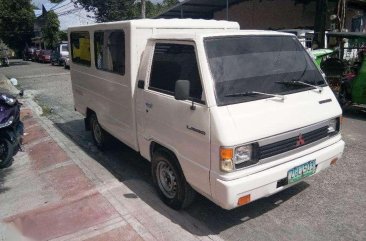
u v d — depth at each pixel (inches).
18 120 260.4
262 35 163.3
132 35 182.5
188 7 752.3
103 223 161.0
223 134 129.6
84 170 226.4
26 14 1585.9
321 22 489.1
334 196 177.6
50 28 1683.1
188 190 160.4
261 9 714.8
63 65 1125.7
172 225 156.8
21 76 870.4
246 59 151.6
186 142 148.0
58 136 308.2
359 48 405.1
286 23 679.1
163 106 161.5
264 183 136.7
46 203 189.3
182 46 155.4
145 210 170.2
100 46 226.8
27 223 170.1
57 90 597.0
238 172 132.0
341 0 518.0
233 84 142.3
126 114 200.1
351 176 199.5
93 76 244.5
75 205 180.7
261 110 139.3
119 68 201.5
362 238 144.3
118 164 236.5
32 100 498.6
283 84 155.3
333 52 413.4
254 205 172.1
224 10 784.3
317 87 163.5
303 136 149.6
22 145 295.4
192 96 144.3
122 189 194.5
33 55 1611.7
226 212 167.2
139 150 195.3
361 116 340.8
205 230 153.2
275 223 156.9
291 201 174.2
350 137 271.3
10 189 219.3
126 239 147.6
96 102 246.7
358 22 752.3
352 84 342.3
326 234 147.6
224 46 150.0
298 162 146.4
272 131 137.6
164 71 165.2
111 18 1241.4
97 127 260.5
